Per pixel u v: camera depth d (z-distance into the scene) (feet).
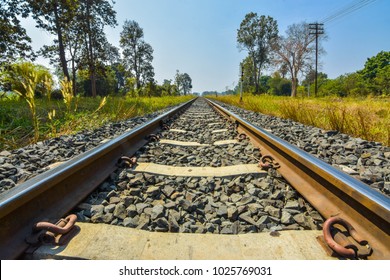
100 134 14.84
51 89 14.49
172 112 24.08
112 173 7.88
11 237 4.21
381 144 11.71
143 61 185.57
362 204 4.48
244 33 202.49
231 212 5.66
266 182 7.29
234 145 12.20
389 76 151.23
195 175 7.90
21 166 8.63
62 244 4.42
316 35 134.10
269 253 4.32
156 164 9.13
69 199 5.80
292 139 13.57
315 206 5.64
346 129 15.44
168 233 4.96
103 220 5.37
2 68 35.96
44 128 14.97
